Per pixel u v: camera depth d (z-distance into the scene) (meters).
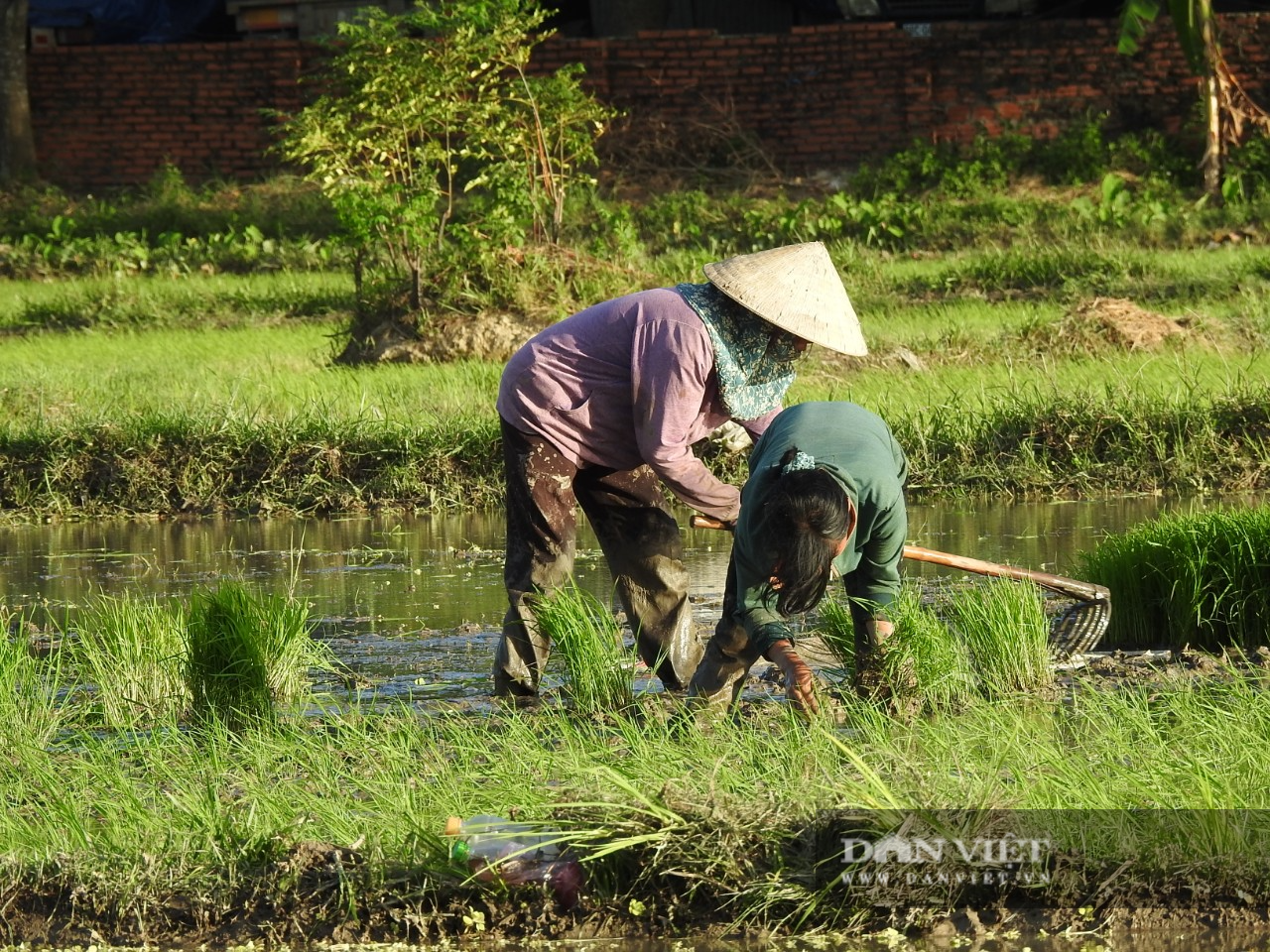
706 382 20.98
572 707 22.50
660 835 15.59
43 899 16.16
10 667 22.47
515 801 17.05
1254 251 72.88
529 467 22.33
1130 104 96.06
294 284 76.88
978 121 97.50
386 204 56.81
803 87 98.94
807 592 17.19
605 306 21.86
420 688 23.84
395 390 49.12
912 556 21.48
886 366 51.84
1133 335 53.06
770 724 19.53
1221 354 50.88
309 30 104.50
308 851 16.33
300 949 15.36
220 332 66.62
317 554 36.06
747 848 15.74
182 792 17.89
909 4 102.00
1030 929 15.18
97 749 19.69
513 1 62.34
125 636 24.12
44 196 99.19
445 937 15.48
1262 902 15.31
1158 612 26.83
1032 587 23.77
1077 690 22.28
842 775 16.69
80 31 110.62
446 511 42.03
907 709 20.03
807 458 17.64
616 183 96.00
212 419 44.62
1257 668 22.84
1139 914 15.29
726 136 98.88
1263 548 25.88
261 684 22.47
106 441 44.19
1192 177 90.50
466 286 58.47
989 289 69.44
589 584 31.64
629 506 23.31
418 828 16.02
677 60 99.62
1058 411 42.72
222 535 39.34
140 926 15.73
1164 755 17.05
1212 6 102.25
